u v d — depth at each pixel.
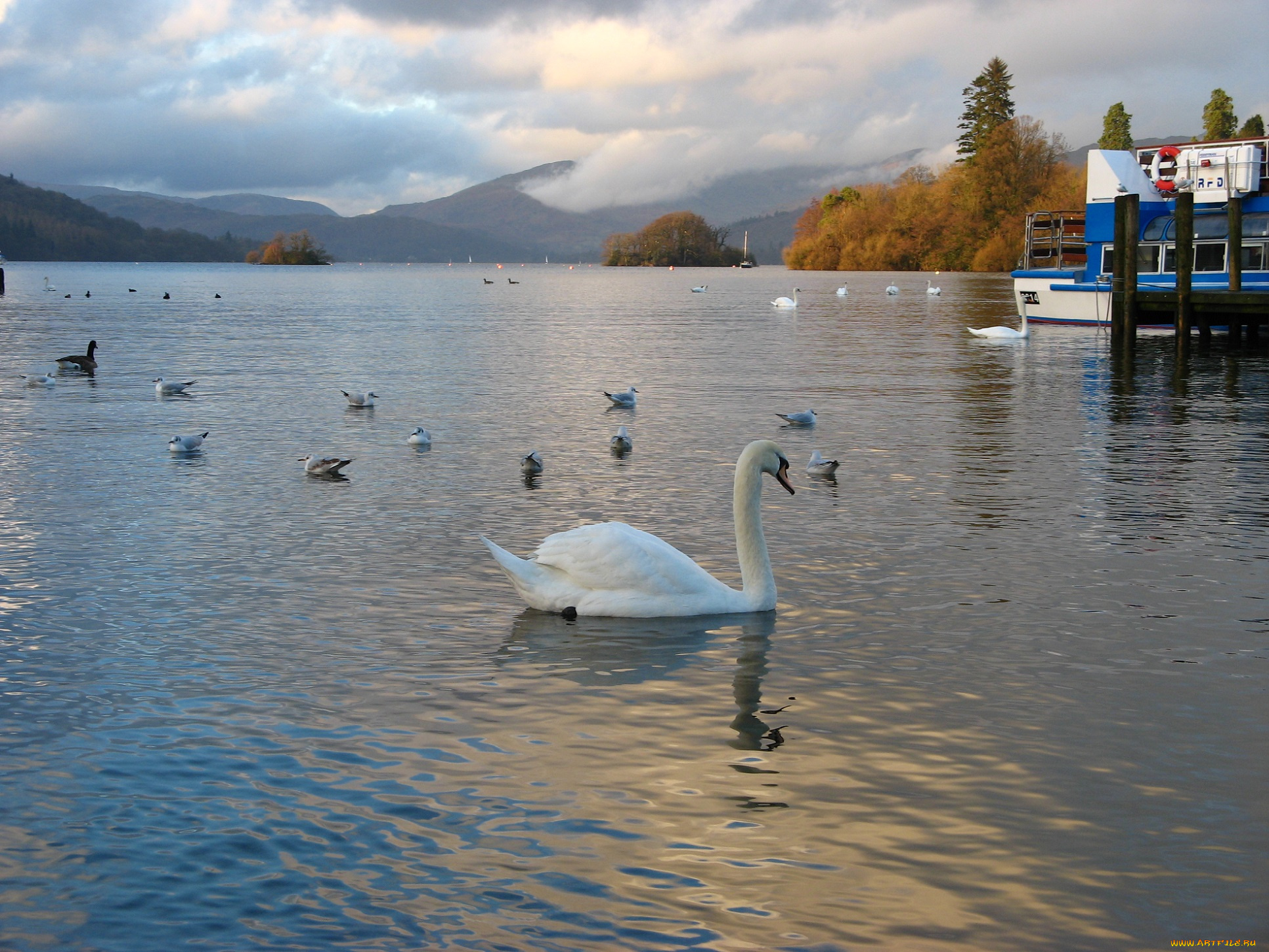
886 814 6.61
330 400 26.75
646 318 63.38
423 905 5.70
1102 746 7.54
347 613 10.48
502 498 15.67
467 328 54.62
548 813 6.61
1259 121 112.25
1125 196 37.22
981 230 150.38
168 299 85.25
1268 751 7.48
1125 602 10.78
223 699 8.40
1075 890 5.83
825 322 58.84
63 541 13.21
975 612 10.48
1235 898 5.77
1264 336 43.16
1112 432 21.73
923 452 19.62
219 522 14.22
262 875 5.98
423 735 7.71
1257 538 13.23
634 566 10.33
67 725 7.93
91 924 5.58
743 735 7.72
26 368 34.12
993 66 161.38
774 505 15.27
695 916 5.59
